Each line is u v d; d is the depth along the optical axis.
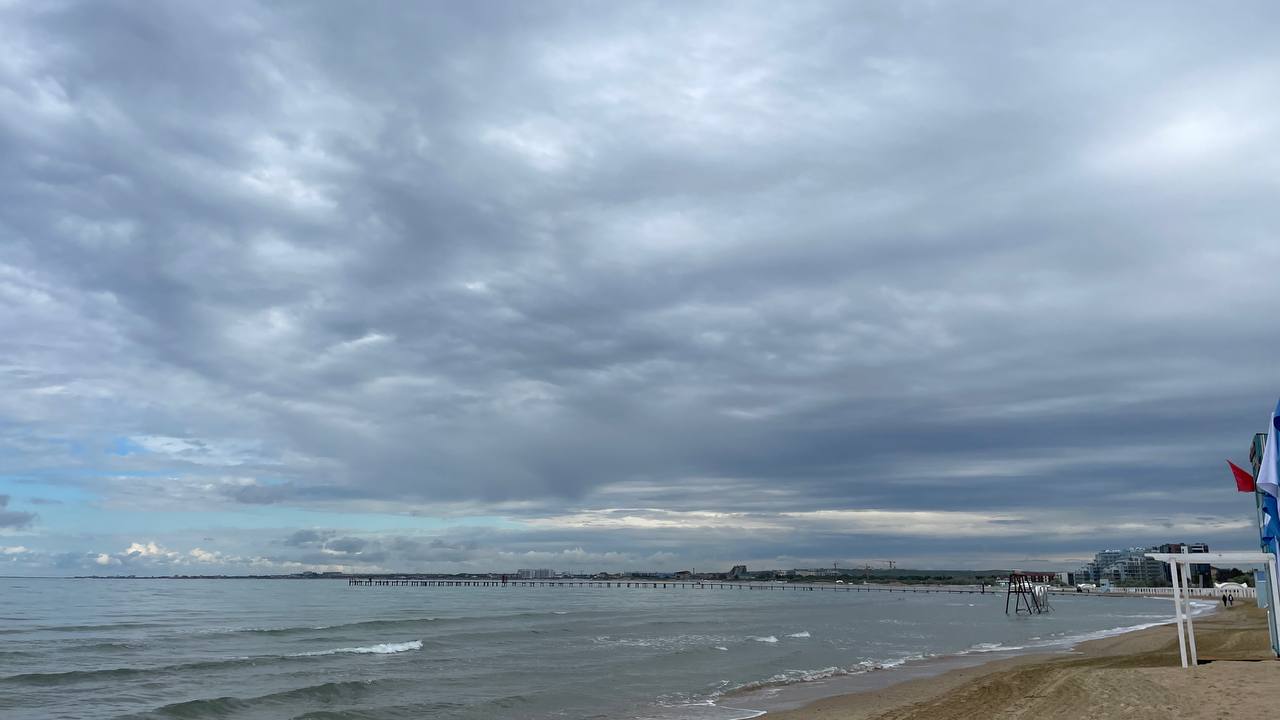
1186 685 15.66
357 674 31.58
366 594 156.62
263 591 170.00
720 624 65.56
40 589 170.25
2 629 54.75
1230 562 20.06
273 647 43.31
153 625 59.97
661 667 33.91
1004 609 104.94
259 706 24.00
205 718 22.27
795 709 22.72
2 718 22.30
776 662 35.88
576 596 158.00
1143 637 43.19
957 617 81.88
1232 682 15.62
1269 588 21.20
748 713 22.31
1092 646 41.34
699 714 22.30
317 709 23.53
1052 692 17.52
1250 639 32.06
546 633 53.72
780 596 182.38
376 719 22.17
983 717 16.48
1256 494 21.42
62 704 24.58
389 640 47.78
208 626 59.19
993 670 31.17
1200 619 61.59
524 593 180.12
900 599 161.00
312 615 76.19
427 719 22.16
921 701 21.81
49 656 37.75
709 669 33.22
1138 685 16.27
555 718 22.23
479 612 84.62
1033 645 44.97
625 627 60.31
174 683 29.00
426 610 89.06
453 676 30.91
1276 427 18.47
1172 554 19.58
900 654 40.47
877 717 19.17
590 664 35.16
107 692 26.88
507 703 24.45
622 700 25.17
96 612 78.19
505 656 38.75
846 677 30.47
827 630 59.62
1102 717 14.21
